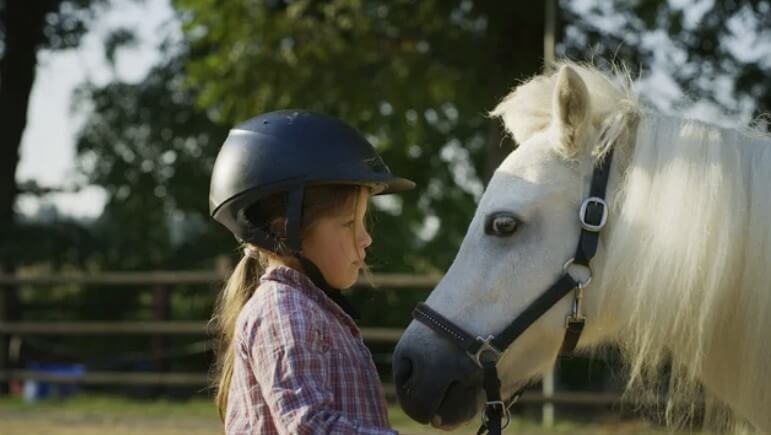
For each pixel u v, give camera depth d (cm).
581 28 871
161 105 1525
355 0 868
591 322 245
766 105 879
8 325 899
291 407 188
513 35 867
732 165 236
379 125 878
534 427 693
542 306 242
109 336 1295
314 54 883
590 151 246
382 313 1098
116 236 1560
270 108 892
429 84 846
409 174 1125
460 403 245
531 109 257
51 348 1064
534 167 246
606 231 243
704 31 857
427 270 1212
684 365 242
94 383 861
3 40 1509
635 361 239
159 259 1457
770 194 232
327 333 198
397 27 883
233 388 204
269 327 196
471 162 1291
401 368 247
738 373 239
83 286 1366
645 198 236
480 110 861
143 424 703
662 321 232
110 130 1577
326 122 217
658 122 246
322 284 212
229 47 905
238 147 213
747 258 232
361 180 211
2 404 823
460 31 877
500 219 244
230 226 213
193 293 1314
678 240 230
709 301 229
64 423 711
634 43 866
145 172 1519
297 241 205
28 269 1411
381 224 1224
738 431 255
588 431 668
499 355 242
